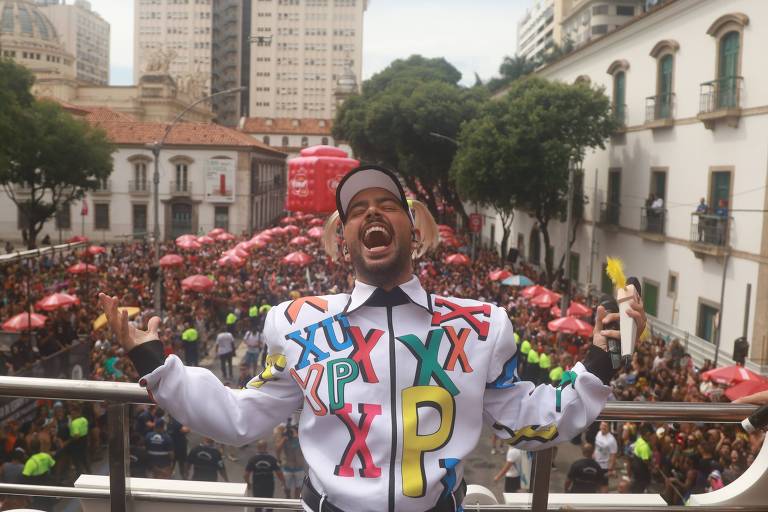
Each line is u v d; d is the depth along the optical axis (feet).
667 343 81.10
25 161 137.18
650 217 86.58
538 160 97.76
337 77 524.52
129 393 7.45
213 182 196.54
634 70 94.27
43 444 30.55
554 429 6.36
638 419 7.47
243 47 536.01
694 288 77.00
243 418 6.51
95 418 33.60
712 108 72.74
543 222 107.86
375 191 6.64
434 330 6.30
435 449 5.92
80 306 69.26
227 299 87.20
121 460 7.75
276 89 526.57
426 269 104.63
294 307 6.71
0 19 453.17
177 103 292.40
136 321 64.13
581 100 95.50
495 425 6.57
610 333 6.39
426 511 5.85
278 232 152.76
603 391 6.31
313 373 6.20
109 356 52.75
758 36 65.98
